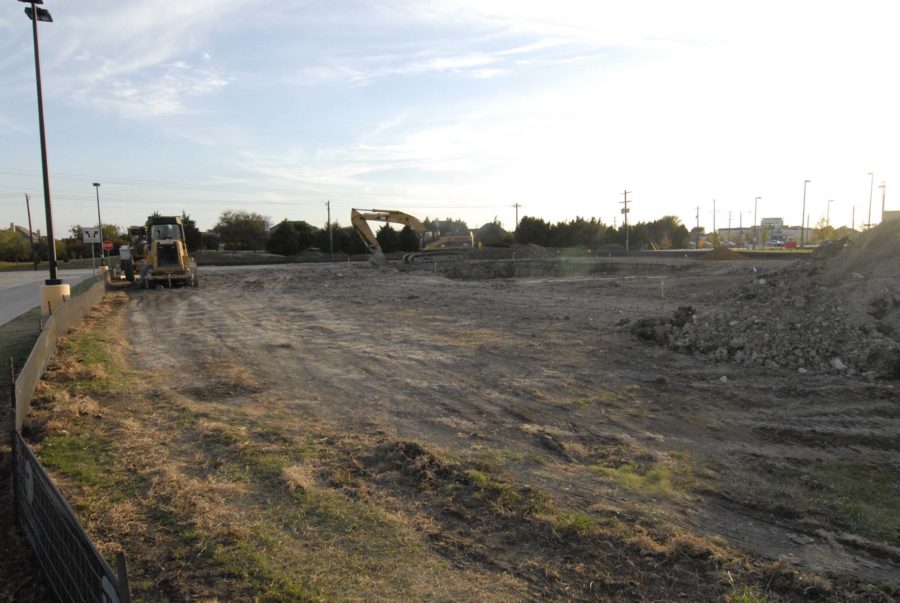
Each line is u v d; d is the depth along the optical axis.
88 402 8.47
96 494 5.61
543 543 4.88
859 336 10.72
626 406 8.73
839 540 5.06
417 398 9.15
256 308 20.42
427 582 4.29
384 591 4.16
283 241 68.75
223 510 5.32
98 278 29.92
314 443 7.07
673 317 13.70
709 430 7.78
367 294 24.11
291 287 27.92
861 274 12.34
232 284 30.08
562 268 42.62
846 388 9.34
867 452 7.03
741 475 6.40
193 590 4.14
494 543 4.87
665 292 23.08
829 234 68.94
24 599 4.13
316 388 9.75
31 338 13.97
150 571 4.38
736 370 10.65
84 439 7.10
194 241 71.75
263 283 30.12
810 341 11.00
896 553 4.85
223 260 60.34
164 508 5.34
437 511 5.41
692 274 32.47
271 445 6.97
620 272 38.66
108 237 77.19
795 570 4.54
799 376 10.13
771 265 33.81
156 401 8.87
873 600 4.19
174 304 21.95
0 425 7.55
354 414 8.33
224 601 4.02
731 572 4.51
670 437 7.54
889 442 7.30
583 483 6.11
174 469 6.20
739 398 8.99
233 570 4.37
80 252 73.62
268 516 5.24
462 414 8.37
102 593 3.05
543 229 76.44
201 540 4.79
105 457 6.54
